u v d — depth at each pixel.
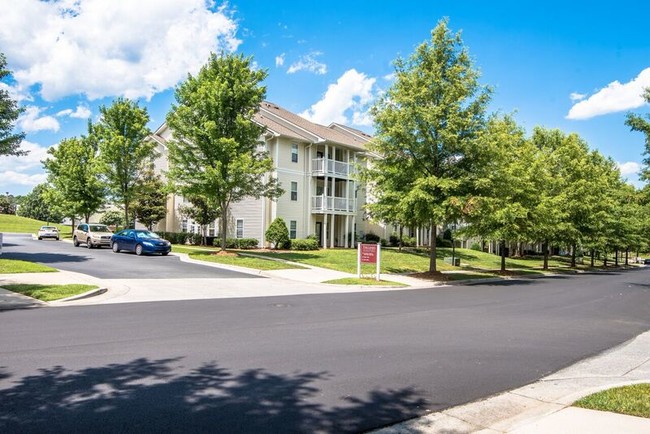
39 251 26.91
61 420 4.44
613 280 27.62
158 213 39.09
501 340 8.80
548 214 29.58
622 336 9.62
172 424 4.41
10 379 5.66
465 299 15.48
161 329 8.83
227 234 36.84
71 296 12.30
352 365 6.68
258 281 18.20
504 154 23.25
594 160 44.94
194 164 26.30
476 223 25.11
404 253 36.56
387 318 10.94
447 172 22.77
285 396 5.30
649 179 21.39
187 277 18.12
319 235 39.06
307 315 10.98
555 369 6.87
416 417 4.83
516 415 4.95
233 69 26.12
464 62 22.62
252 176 27.20
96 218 54.84
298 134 36.69
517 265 38.94
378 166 23.84
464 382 6.07
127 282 15.95
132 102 35.00
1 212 93.50
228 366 6.44
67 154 42.53
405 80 22.34
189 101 26.33
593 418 4.64
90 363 6.41
